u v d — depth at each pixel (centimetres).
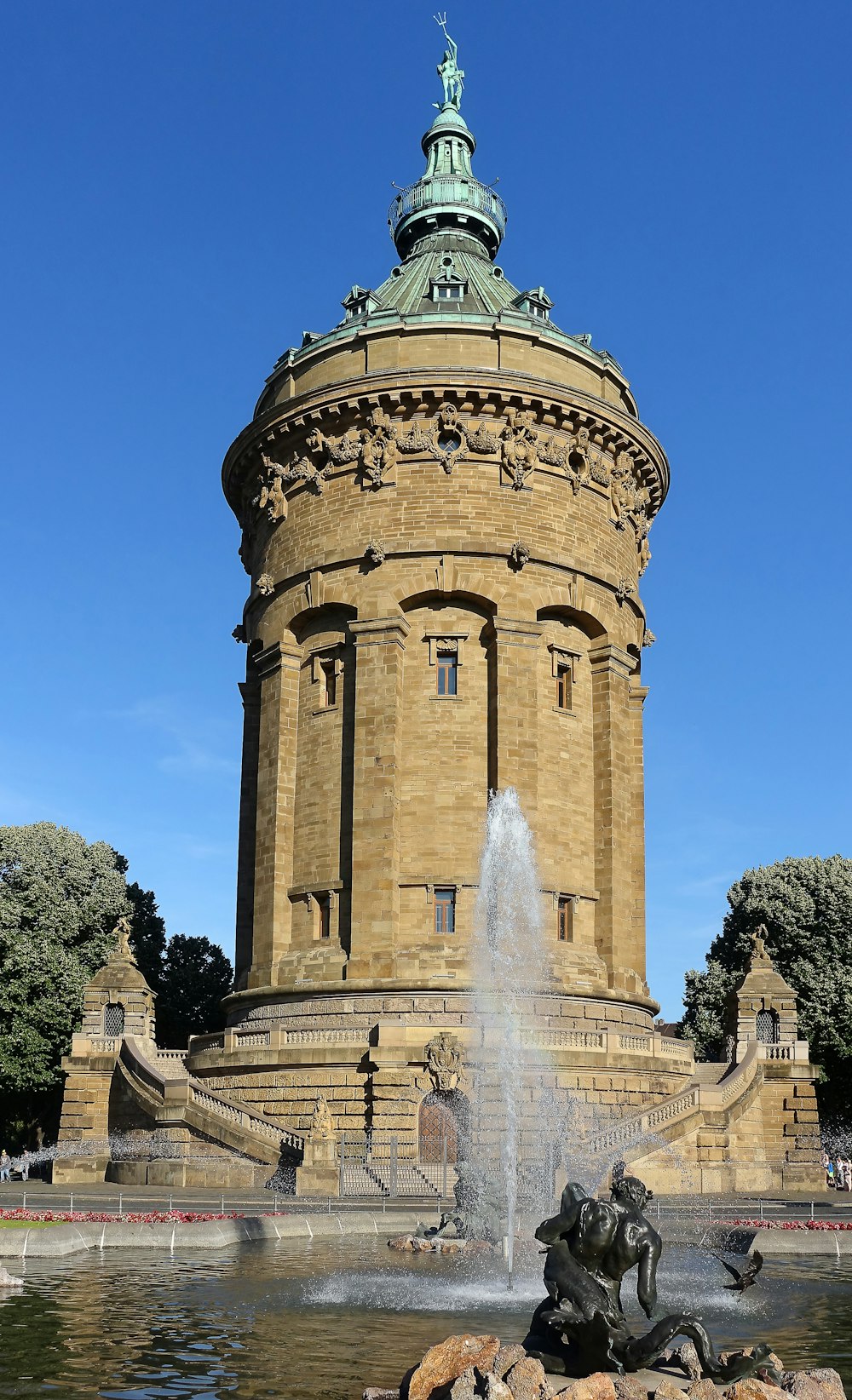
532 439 5397
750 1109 4922
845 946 7175
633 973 5338
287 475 5631
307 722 5428
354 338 5569
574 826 5297
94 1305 1919
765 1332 1789
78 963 6894
